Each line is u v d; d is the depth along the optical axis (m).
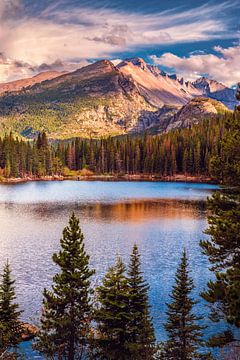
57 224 82.38
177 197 131.12
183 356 26.22
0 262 52.38
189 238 69.62
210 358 26.53
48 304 27.09
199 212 99.94
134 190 153.88
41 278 45.47
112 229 77.31
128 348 24.75
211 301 18.91
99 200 123.00
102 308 25.61
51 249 60.22
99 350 26.66
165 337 30.94
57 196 133.00
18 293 40.38
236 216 19.78
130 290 25.25
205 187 167.50
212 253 20.11
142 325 25.58
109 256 56.31
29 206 109.50
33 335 30.86
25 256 55.81
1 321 27.89
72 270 27.25
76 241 27.30
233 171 20.45
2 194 138.38
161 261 54.00
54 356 27.45
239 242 19.47
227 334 18.75
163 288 42.56
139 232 74.62
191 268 50.72
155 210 103.06
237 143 20.36
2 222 84.56
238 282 17.55
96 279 44.41
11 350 28.61
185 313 27.14
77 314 26.97
